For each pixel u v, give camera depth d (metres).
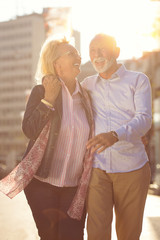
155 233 7.06
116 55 3.85
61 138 3.57
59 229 3.58
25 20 132.38
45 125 3.47
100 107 3.82
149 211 9.92
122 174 3.69
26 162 3.45
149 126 3.67
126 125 3.50
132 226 3.71
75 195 3.64
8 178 3.45
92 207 3.70
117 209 3.78
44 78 3.53
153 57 28.19
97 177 3.71
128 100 3.75
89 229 3.69
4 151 129.75
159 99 29.22
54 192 3.55
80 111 3.70
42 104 3.40
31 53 131.12
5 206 10.45
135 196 3.70
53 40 3.70
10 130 130.88
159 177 19.22
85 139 3.68
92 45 3.82
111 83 3.79
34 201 3.52
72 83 3.73
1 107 133.00
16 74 132.12
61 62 3.66
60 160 3.58
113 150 3.69
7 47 133.88
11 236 6.62
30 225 7.64
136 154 3.71
